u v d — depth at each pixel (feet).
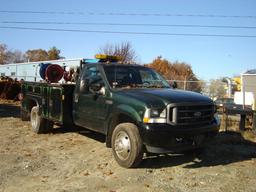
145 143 14.48
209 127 15.35
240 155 18.20
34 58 177.37
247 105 28.63
